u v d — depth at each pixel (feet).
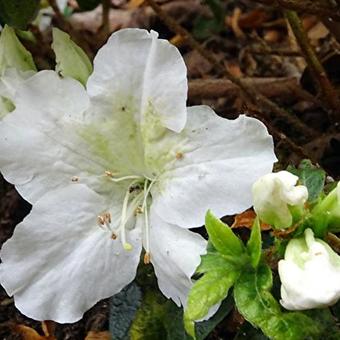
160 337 0.91
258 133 0.82
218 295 0.75
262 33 1.50
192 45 1.18
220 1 1.47
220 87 1.24
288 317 0.74
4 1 0.99
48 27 1.42
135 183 0.91
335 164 1.15
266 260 0.77
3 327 1.10
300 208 0.74
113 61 0.86
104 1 1.24
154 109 0.86
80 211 0.90
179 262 0.84
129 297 0.95
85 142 0.90
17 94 0.90
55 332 1.09
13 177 0.89
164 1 1.57
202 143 0.84
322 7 1.01
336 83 1.24
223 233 0.76
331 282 0.69
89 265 0.89
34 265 0.88
